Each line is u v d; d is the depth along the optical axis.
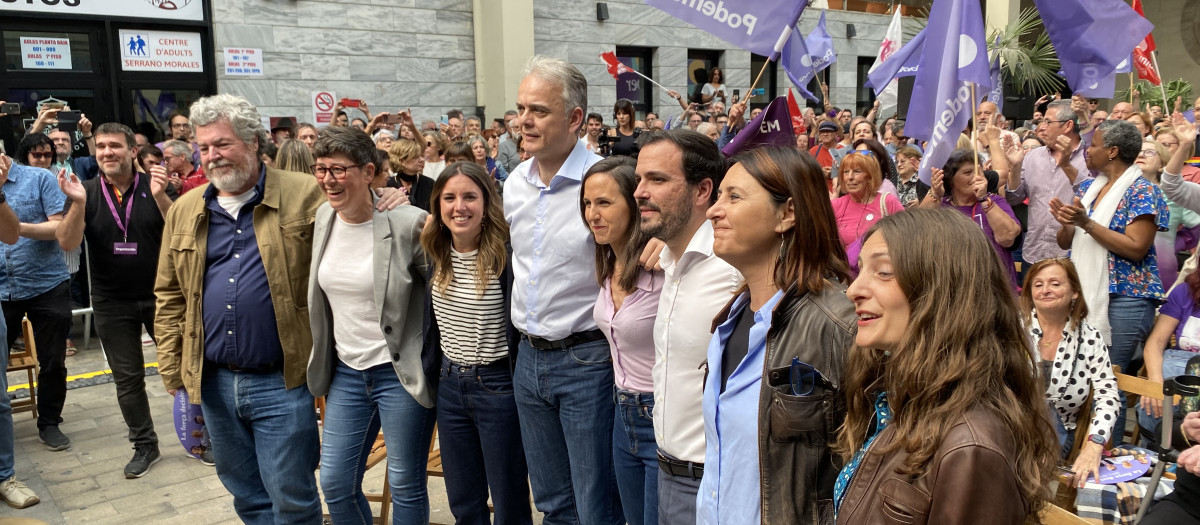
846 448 1.59
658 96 13.96
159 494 4.23
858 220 4.75
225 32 10.40
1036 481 1.32
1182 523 2.40
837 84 15.63
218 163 3.01
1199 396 2.48
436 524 3.82
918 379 1.35
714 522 1.89
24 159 6.22
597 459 2.78
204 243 3.16
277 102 10.88
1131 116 7.89
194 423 3.57
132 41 9.91
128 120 9.98
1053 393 3.23
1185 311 3.77
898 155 6.73
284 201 3.19
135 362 4.51
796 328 1.74
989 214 4.34
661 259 2.36
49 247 4.81
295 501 3.26
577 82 2.82
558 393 2.79
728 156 2.39
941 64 3.91
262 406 3.19
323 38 11.10
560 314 2.75
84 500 4.16
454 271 2.96
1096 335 3.25
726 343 1.99
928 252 1.37
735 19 3.87
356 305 3.06
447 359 3.05
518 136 9.25
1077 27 4.33
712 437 1.93
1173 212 4.81
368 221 3.08
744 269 1.93
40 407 4.87
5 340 4.07
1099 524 2.83
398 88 11.78
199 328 3.18
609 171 2.50
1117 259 4.21
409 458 3.14
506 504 3.09
